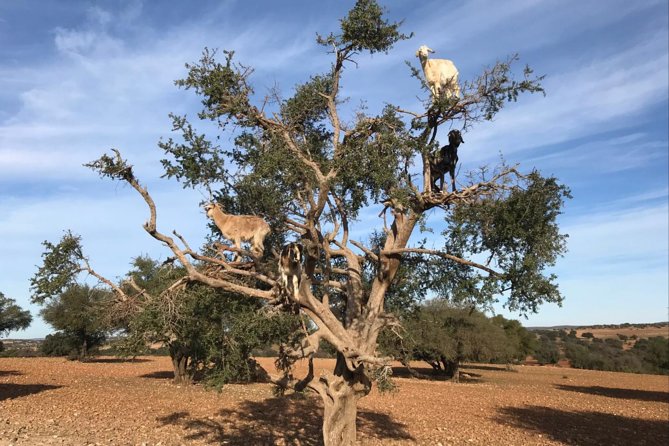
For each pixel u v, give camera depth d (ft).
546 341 283.38
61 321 150.20
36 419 57.36
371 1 31.81
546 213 30.32
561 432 63.82
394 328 35.83
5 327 172.45
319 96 33.81
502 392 115.14
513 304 31.27
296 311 30.27
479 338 134.21
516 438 58.85
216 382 30.17
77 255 30.22
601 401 100.99
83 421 57.93
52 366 138.21
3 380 98.07
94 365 147.13
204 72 30.91
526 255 29.94
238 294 32.12
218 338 30.81
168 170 30.37
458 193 32.63
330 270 33.68
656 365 222.07
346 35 32.01
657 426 70.95
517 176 31.73
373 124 32.09
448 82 33.55
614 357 235.81
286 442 50.60
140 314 30.25
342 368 32.96
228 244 34.83
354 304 34.06
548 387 131.44
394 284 37.91
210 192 33.19
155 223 27.96
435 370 158.51
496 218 30.45
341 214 34.65
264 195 30.96
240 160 32.99
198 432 54.54
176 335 31.24
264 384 105.29
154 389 90.43
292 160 28.25
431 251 32.53
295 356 30.68
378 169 28.40
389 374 30.73
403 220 33.63
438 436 58.13
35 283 28.68
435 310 132.16
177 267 36.42
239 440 51.13
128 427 55.72
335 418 31.91
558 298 29.68
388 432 59.41
